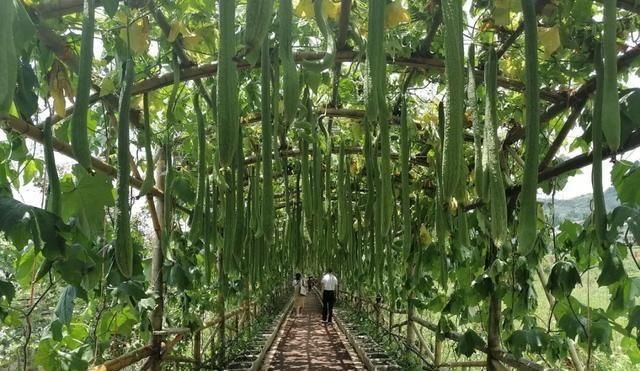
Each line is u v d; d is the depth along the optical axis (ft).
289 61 4.75
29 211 6.09
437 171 7.09
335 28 8.13
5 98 3.87
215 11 9.53
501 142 12.76
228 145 4.46
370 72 4.52
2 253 15.51
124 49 9.14
